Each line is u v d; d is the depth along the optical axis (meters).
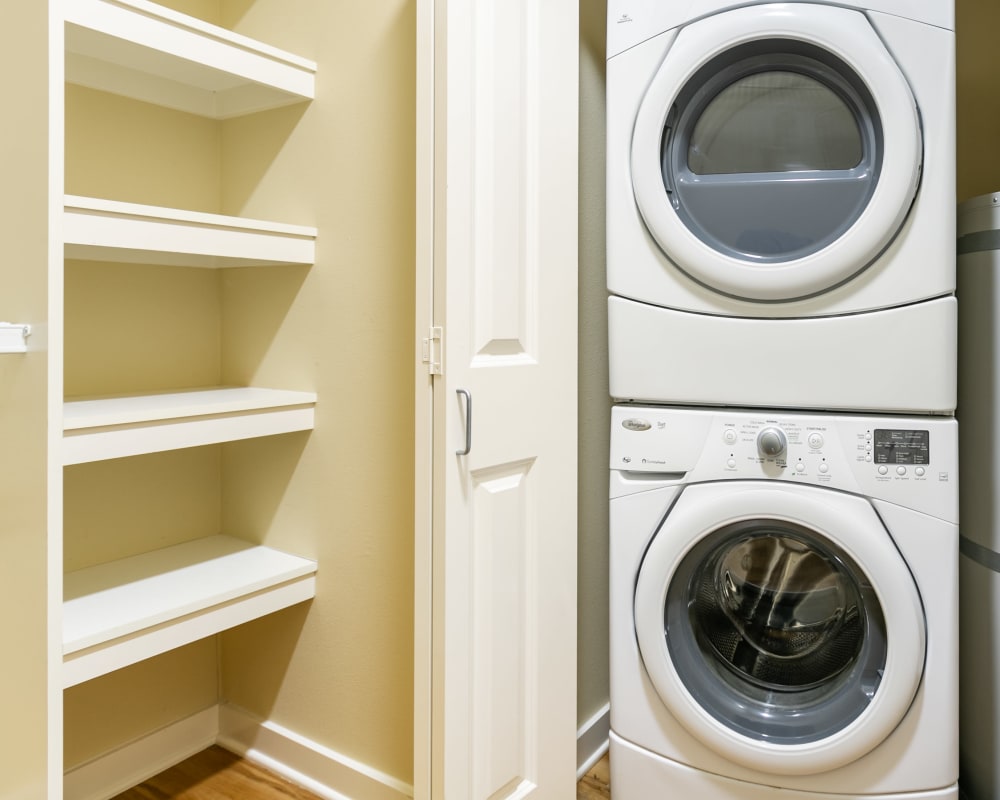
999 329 1.51
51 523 1.21
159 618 1.47
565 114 1.61
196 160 1.90
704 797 1.51
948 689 1.36
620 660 1.57
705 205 1.47
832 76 1.38
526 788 1.57
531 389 1.53
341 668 1.75
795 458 1.43
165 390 1.84
